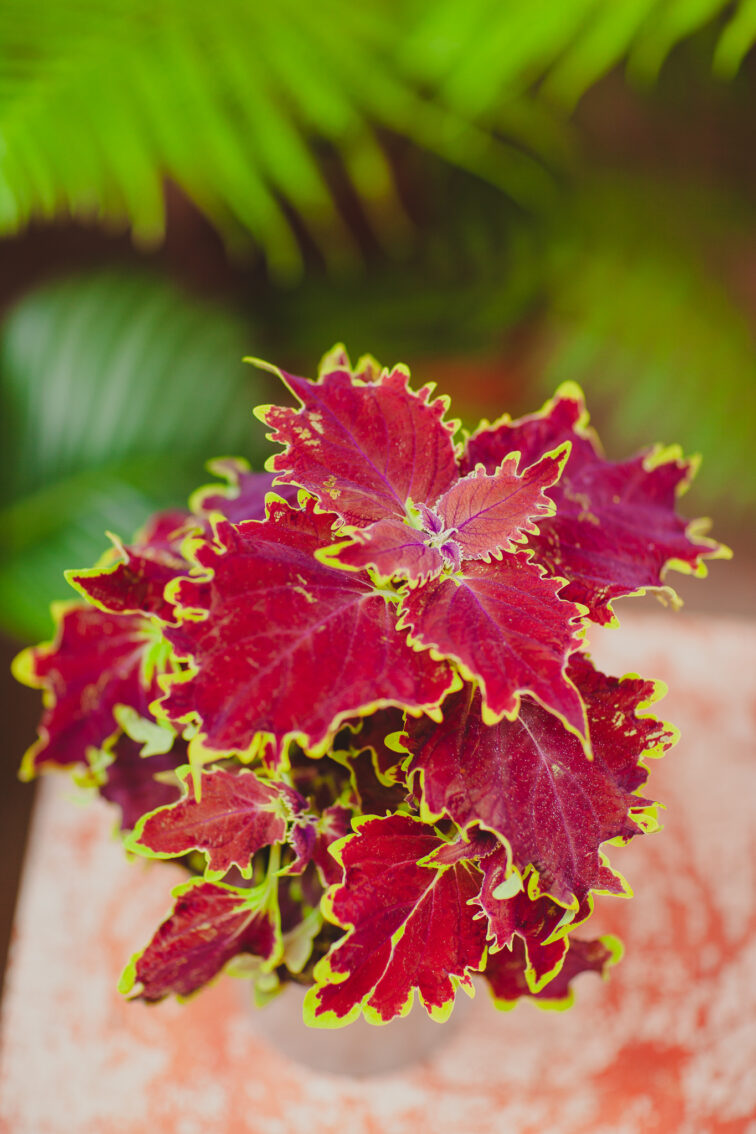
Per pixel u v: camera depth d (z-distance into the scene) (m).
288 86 0.93
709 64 1.39
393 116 1.06
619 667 0.92
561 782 0.54
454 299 1.44
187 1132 0.70
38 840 0.80
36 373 1.08
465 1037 0.73
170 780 0.62
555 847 0.54
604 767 0.55
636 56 1.11
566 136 1.41
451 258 1.47
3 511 1.04
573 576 0.57
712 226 1.41
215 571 0.53
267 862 0.60
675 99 1.46
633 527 0.60
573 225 1.38
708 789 0.84
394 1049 0.70
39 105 0.86
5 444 1.06
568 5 0.80
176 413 1.07
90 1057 0.72
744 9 0.80
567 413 0.62
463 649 0.52
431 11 0.83
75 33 0.85
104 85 0.87
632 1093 0.72
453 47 0.85
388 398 0.57
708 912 0.78
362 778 0.58
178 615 0.52
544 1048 0.73
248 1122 0.70
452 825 0.56
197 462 1.06
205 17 0.86
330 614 0.53
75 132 0.88
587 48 0.83
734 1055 0.73
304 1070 0.72
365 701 0.52
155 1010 0.74
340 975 0.54
